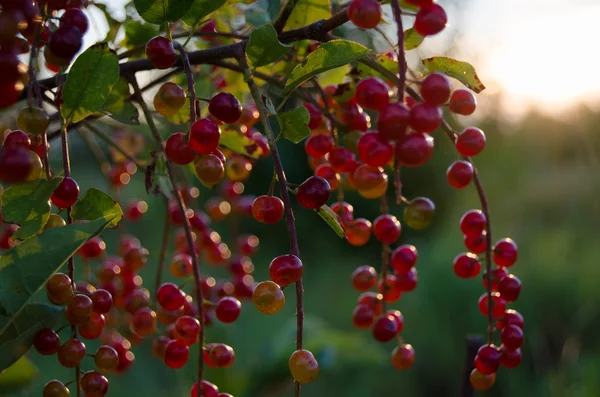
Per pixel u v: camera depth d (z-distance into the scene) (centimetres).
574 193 235
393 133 41
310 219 288
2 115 50
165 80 52
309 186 43
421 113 41
